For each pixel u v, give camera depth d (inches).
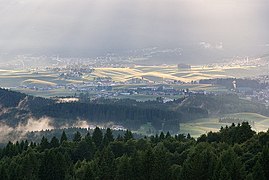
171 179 5157.5
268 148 4630.9
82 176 5497.1
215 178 4542.3
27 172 5989.2
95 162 5767.7
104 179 5487.2
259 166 4443.9
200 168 4835.1
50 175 6082.7
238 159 4591.5
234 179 4485.7
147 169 5275.6
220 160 4618.6
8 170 5944.9
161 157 5251.0
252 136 6146.7
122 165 5349.4
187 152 5807.1
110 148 6402.6
